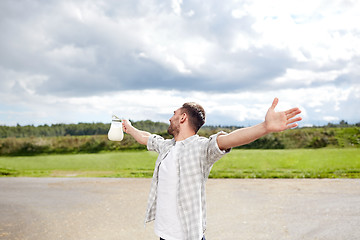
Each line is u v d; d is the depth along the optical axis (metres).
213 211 6.86
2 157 23.70
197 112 2.40
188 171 2.21
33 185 11.30
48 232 5.65
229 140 2.09
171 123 2.46
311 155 19.06
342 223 5.71
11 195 9.37
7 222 6.34
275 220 6.04
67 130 54.34
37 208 7.57
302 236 5.10
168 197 2.27
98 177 13.45
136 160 19.95
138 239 5.19
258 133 1.98
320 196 8.20
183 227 2.17
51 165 19.11
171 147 2.43
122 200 8.38
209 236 5.20
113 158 20.83
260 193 8.82
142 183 11.40
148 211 2.42
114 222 6.23
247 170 14.59
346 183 10.33
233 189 9.56
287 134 26.28
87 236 5.39
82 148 27.00
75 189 10.30
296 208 6.94
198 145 2.24
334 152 19.88
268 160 17.92
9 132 50.44
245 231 5.43
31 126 52.66
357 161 16.77
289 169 14.97
